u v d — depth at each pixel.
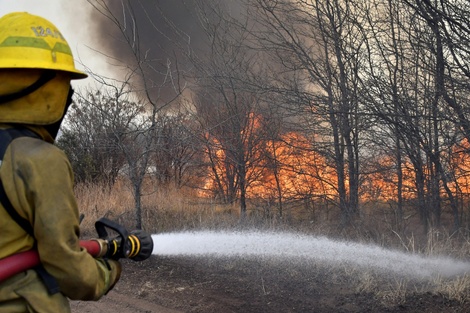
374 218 8.29
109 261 2.48
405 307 5.43
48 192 2.13
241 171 9.70
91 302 6.07
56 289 2.18
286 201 9.64
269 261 7.02
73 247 2.19
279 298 5.91
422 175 7.83
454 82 6.85
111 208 10.10
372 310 5.43
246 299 5.93
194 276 6.84
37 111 2.29
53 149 2.21
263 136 9.45
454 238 7.43
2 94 2.25
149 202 10.23
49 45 2.31
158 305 5.89
